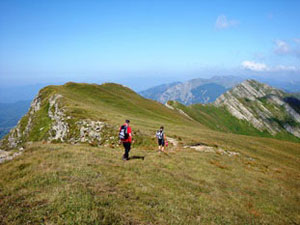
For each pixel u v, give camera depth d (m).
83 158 14.68
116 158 17.12
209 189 15.56
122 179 12.41
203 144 33.53
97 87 87.88
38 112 58.09
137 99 99.75
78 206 8.15
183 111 171.88
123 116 48.66
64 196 8.68
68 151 16.11
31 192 9.01
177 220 9.58
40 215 7.48
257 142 58.50
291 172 32.62
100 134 32.97
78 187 9.69
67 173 11.38
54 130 42.41
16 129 64.44
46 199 8.54
